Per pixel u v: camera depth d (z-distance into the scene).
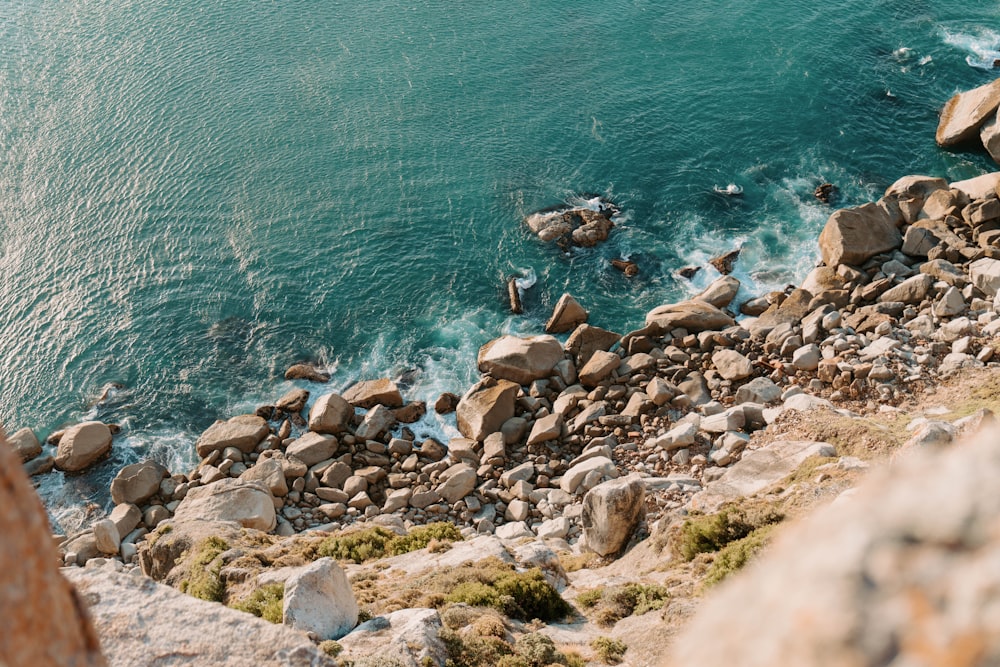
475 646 16.47
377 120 60.34
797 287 45.50
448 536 28.00
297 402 41.59
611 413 38.94
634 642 18.38
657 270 47.78
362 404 41.19
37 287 48.69
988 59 62.81
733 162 55.00
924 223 45.69
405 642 15.74
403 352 44.41
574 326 44.72
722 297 44.72
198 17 72.75
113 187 55.06
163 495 37.88
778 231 49.62
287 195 54.28
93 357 44.88
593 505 28.50
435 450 38.84
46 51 68.19
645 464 35.09
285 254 50.22
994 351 34.75
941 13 69.25
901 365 35.97
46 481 39.25
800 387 36.78
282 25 71.38
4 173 56.19
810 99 59.91
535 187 53.88
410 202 53.31
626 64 65.06
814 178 53.34
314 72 65.31
